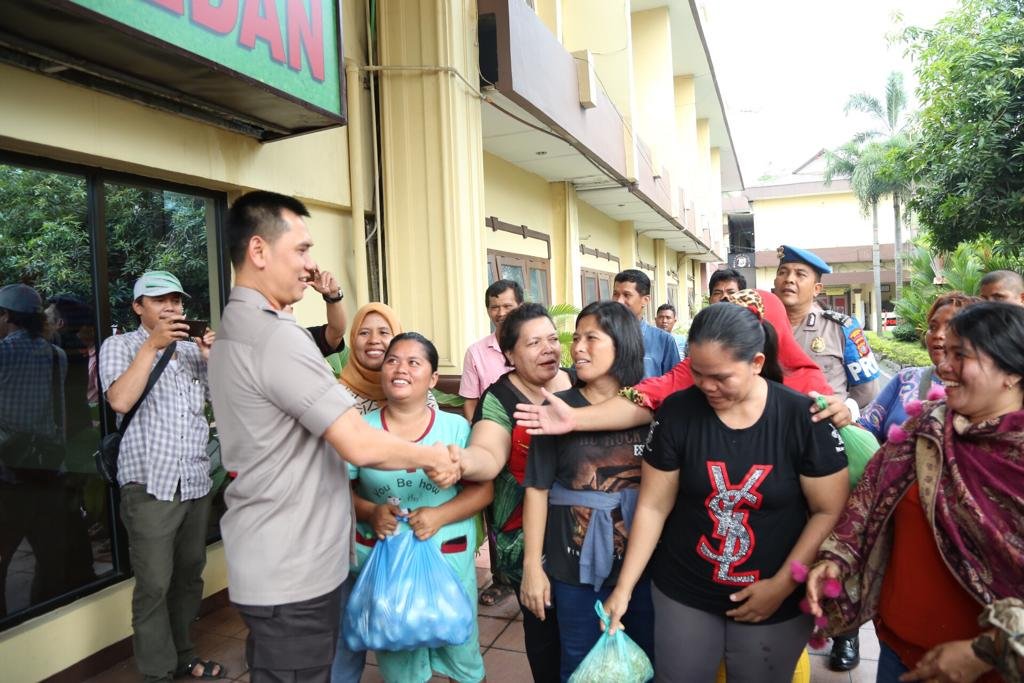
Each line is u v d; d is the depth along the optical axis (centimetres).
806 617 179
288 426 178
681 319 2122
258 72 296
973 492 141
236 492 180
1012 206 860
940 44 916
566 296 911
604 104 789
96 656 304
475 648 234
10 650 271
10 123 258
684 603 183
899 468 157
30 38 240
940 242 991
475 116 509
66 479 303
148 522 275
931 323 235
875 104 2755
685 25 1351
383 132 475
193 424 290
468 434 239
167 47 252
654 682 199
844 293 4131
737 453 174
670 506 189
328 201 436
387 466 183
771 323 217
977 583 140
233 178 359
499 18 513
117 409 271
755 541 175
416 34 470
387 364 225
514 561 236
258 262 181
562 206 908
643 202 1066
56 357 300
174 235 354
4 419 281
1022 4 886
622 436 205
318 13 337
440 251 471
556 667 235
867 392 330
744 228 3278
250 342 176
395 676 225
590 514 202
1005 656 127
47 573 294
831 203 3869
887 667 166
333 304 328
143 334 293
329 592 184
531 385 238
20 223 287
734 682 183
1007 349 139
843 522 165
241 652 320
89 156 291
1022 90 852
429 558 210
